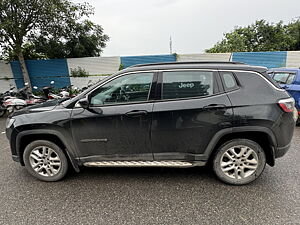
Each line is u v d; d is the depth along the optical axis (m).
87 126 2.62
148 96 2.61
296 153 3.66
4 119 7.47
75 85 11.75
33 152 2.87
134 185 2.77
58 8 8.98
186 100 2.56
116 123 2.60
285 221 2.04
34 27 9.48
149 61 11.66
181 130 2.57
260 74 2.60
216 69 2.61
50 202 2.44
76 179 2.97
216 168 2.71
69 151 2.73
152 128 2.58
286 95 2.60
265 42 20.33
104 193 2.60
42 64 11.50
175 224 2.04
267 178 2.85
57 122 2.63
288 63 10.89
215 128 2.53
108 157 2.73
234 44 17.17
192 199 2.43
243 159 2.65
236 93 2.53
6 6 8.18
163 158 2.70
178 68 2.63
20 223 2.10
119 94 2.65
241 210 2.21
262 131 2.49
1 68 11.30
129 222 2.08
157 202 2.39
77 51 13.27
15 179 3.01
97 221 2.11
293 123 2.60
